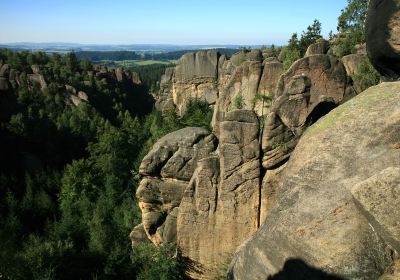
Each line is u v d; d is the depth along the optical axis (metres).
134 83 173.00
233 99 59.12
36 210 62.66
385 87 13.85
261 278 12.38
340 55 50.53
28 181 70.94
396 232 9.88
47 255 41.19
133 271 36.38
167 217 33.91
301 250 11.42
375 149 12.10
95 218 55.03
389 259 10.30
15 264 39.03
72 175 67.25
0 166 79.31
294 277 11.41
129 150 81.50
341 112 13.88
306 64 33.97
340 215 11.22
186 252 31.75
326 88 34.44
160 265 31.69
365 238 10.66
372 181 10.35
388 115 12.60
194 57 99.38
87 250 45.16
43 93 125.25
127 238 47.69
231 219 30.19
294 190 12.91
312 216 11.68
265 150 29.33
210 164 30.31
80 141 103.06
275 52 79.38
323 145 13.27
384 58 14.12
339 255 10.77
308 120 30.42
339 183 11.93
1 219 56.19
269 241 12.34
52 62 157.00
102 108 136.25
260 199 29.72
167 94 126.50
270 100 54.66
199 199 30.75
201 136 33.81
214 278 30.97
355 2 63.91
